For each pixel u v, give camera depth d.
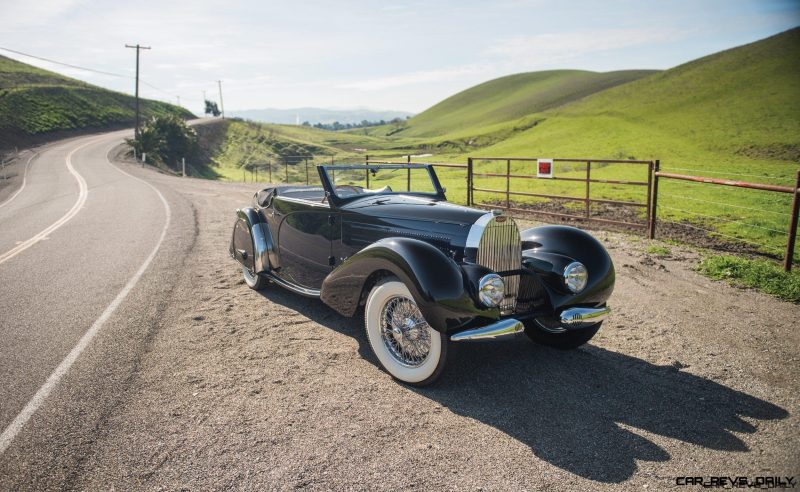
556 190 20.47
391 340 3.89
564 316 3.83
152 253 8.25
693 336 4.55
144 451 2.87
